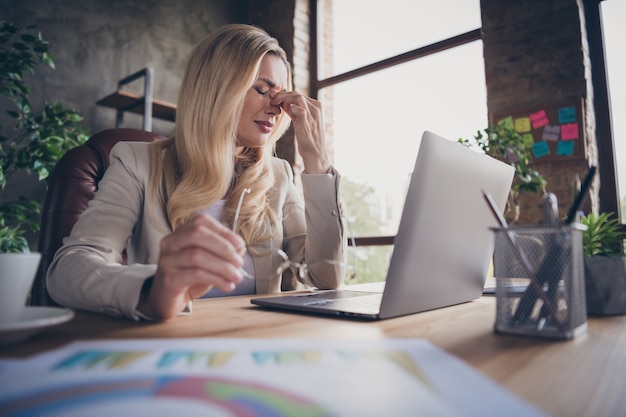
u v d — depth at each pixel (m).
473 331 0.47
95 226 0.81
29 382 0.27
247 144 1.18
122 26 3.01
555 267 0.44
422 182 0.51
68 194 1.13
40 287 1.07
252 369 0.30
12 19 2.56
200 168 1.01
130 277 0.54
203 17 3.47
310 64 3.50
